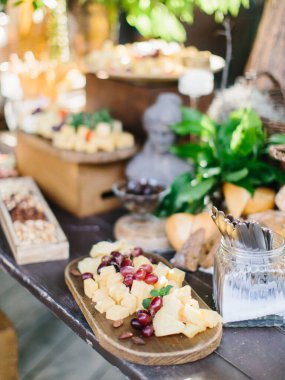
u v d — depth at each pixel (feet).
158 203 6.25
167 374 3.81
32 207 6.52
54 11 8.87
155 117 6.76
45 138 7.66
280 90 6.28
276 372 3.88
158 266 4.87
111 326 4.21
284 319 4.43
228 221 4.20
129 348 3.92
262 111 6.23
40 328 7.95
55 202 7.58
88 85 8.32
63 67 9.50
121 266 4.82
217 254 4.52
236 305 4.36
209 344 3.99
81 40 10.16
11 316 8.18
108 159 6.94
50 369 7.11
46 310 8.30
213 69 8.31
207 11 6.53
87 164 6.98
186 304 4.21
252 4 8.09
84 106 8.69
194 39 9.78
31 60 9.39
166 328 4.05
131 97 7.62
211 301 4.84
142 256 5.04
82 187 7.02
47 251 5.66
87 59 9.23
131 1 7.04
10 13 9.16
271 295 4.34
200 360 3.98
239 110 6.11
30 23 9.07
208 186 5.77
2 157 8.85
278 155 5.03
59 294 4.95
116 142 7.13
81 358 7.34
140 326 4.11
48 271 5.46
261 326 4.45
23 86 9.49
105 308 4.38
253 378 3.81
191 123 6.25
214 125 6.25
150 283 4.52
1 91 10.14
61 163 7.20
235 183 5.76
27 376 6.97
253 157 5.91
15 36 9.34
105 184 7.23
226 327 4.42
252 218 5.42
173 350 3.90
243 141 5.74
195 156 6.20
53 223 6.10
